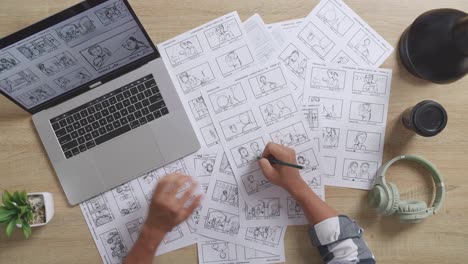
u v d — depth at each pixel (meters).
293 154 0.68
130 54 0.64
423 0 0.71
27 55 0.54
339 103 0.72
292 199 0.71
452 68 0.61
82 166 0.68
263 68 0.71
